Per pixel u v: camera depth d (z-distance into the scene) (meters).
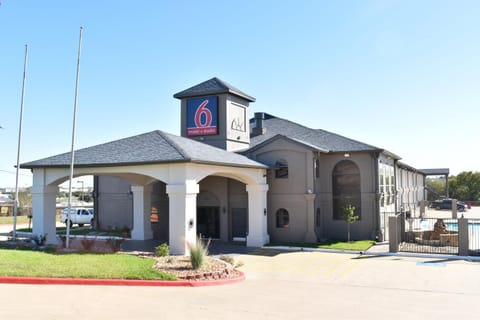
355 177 26.59
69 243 20.88
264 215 24.95
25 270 12.79
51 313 8.92
